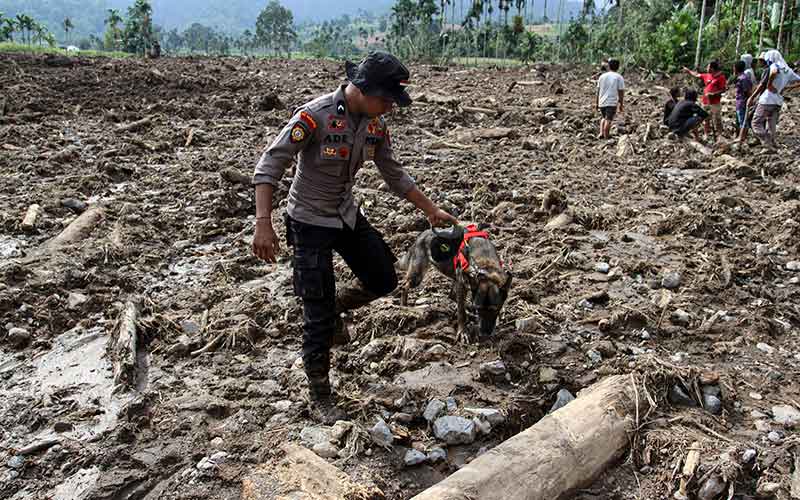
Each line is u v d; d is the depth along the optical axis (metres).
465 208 8.11
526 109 15.26
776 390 4.23
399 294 5.52
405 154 11.08
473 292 4.50
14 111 13.52
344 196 3.76
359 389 4.17
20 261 6.05
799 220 7.39
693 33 25.17
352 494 3.08
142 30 84.69
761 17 23.50
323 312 3.79
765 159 10.45
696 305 5.41
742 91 11.99
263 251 3.54
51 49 54.53
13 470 3.47
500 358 4.55
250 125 13.43
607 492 3.33
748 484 3.36
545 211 7.75
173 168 9.72
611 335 4.95
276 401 4.07
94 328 5.05
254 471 3.32
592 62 34.25
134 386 4.27
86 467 3.50
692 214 7.32
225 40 167.25
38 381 4.36
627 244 6.91
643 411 3.72
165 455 3.56
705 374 4.13
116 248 6.32
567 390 4.13
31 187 8.48
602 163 10.55
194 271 6.19
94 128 12.65
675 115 12.16
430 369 4.40
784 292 5.78
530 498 3.08
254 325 4.88
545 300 5.51
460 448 3.68
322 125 3.52
